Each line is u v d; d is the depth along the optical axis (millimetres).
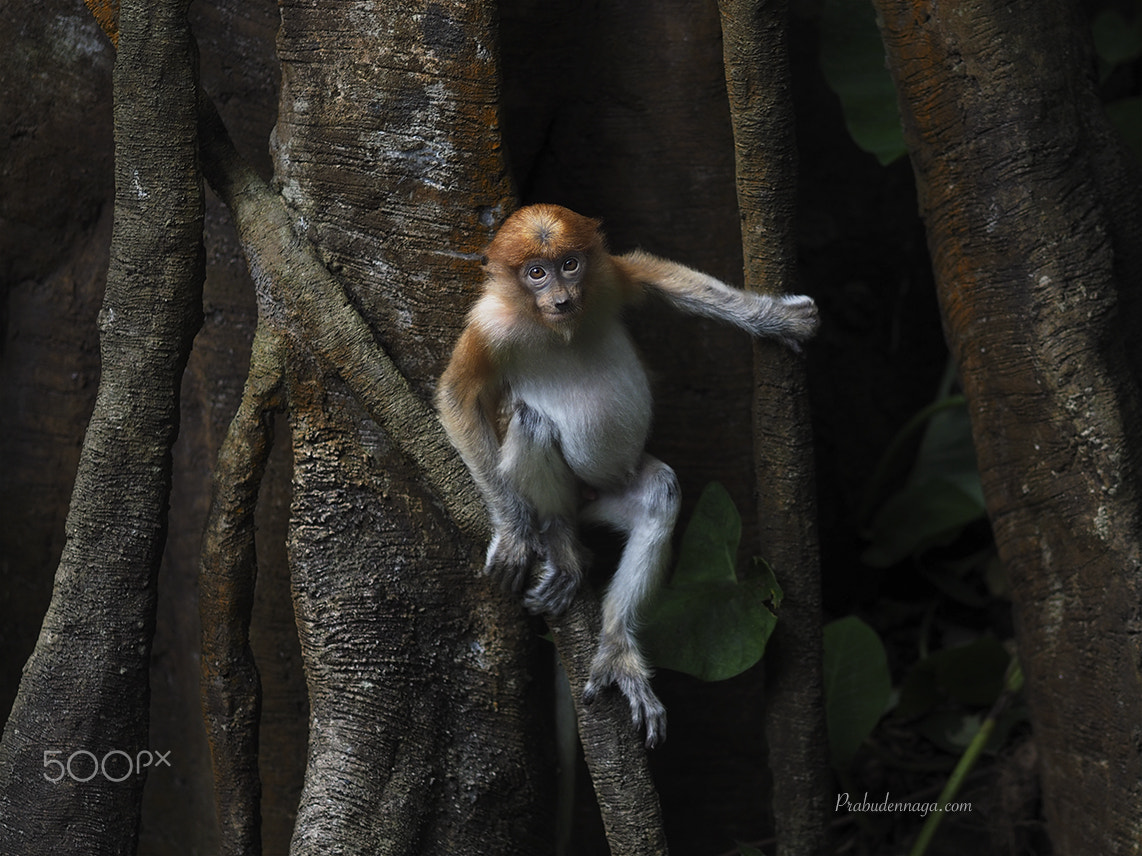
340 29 7312
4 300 8914
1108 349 7430
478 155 7383
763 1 6719
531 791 8078
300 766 8891
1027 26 7430
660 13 8594
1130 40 12711
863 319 13320
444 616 7770
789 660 7965
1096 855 7777
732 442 9078
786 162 7176
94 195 8938
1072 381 7445
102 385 7598
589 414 7738
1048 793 8266
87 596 7598
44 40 8664
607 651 7375
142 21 7098
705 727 9406
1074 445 7508
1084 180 7461
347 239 7492
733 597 7758
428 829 7805
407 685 7730
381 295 7543
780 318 7402
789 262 7473
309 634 7688
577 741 8516
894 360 13438
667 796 9508
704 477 9133
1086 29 8156
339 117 7391
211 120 7562
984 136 7508
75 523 7613
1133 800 7445
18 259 8859
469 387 7336
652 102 8719
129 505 7570
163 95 7223
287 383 7488
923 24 7598
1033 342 7562
